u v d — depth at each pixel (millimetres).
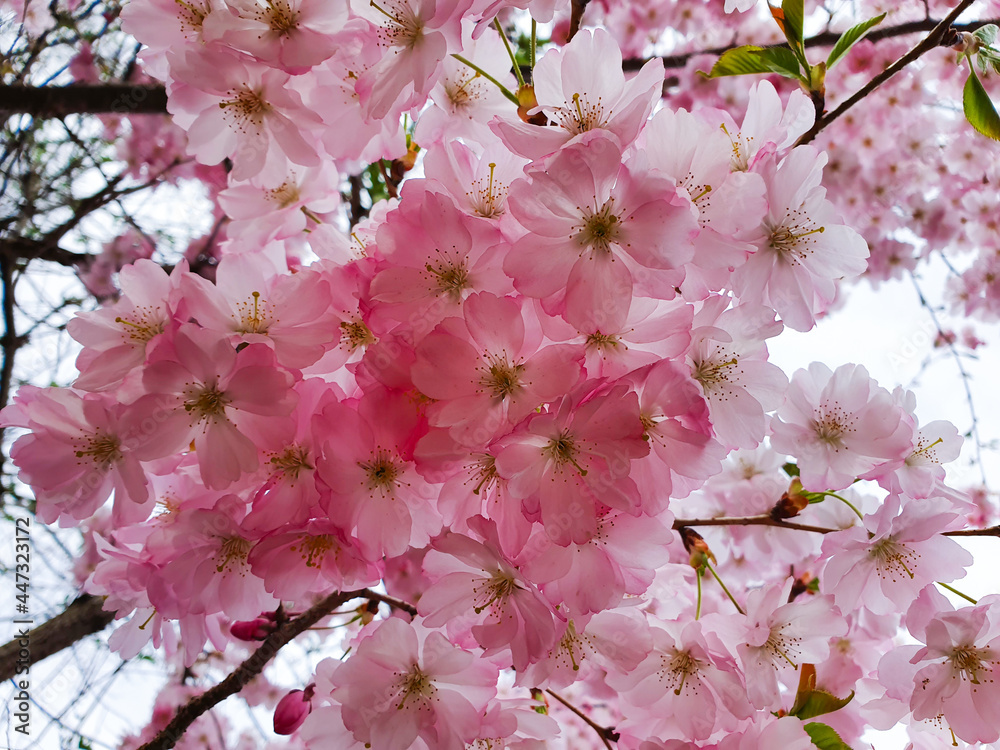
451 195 224
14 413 227
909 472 254
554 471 199
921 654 242
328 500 199
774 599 246
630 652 227
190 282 212
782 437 254
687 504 335
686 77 449
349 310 221
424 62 216
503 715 229
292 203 263
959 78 452
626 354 206
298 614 290
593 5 468
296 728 285
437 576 218
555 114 215
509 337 198
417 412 201
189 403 205
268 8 221
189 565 220
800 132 242
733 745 238
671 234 194
